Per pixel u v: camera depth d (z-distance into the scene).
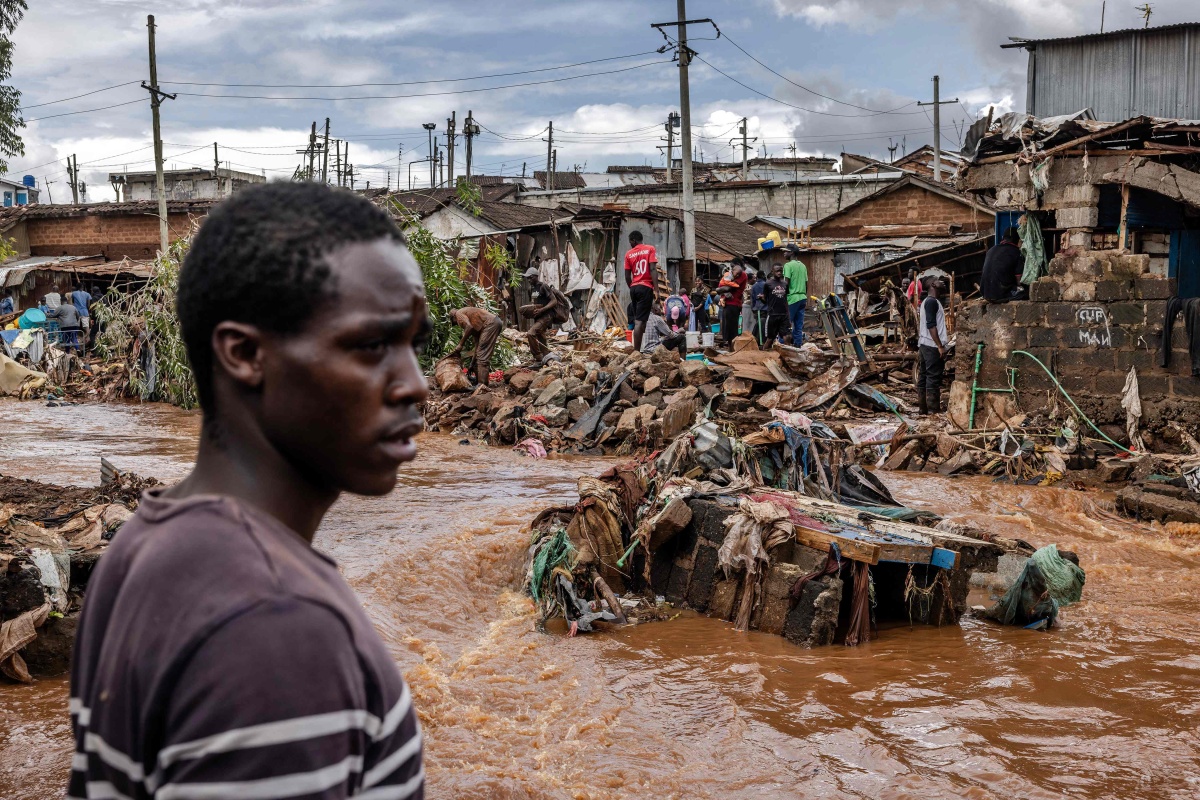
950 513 9.42
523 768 4.17
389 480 1.10
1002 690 5.14
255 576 0.94
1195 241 13.84
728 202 41.53
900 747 4.43
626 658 5.62
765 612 6.16
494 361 18.17
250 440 1.06
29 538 5.57
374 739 1.00
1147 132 11.82
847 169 48.28
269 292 1.00
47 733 4.45
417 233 18.61
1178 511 9.09
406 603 6.35
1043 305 12.38
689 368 13.88
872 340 22.64
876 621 6.37
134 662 0.93
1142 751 4.39
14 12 19.19
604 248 27.62
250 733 0.87
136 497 6.81
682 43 27.27
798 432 8.35
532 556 6.71
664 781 4.07
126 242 34.84
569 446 12.91
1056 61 23.39
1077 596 6.39
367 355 1.04
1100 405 12.01
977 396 12.91
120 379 20.78
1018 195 12.60
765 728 4.62
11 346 22.67
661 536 6.62
